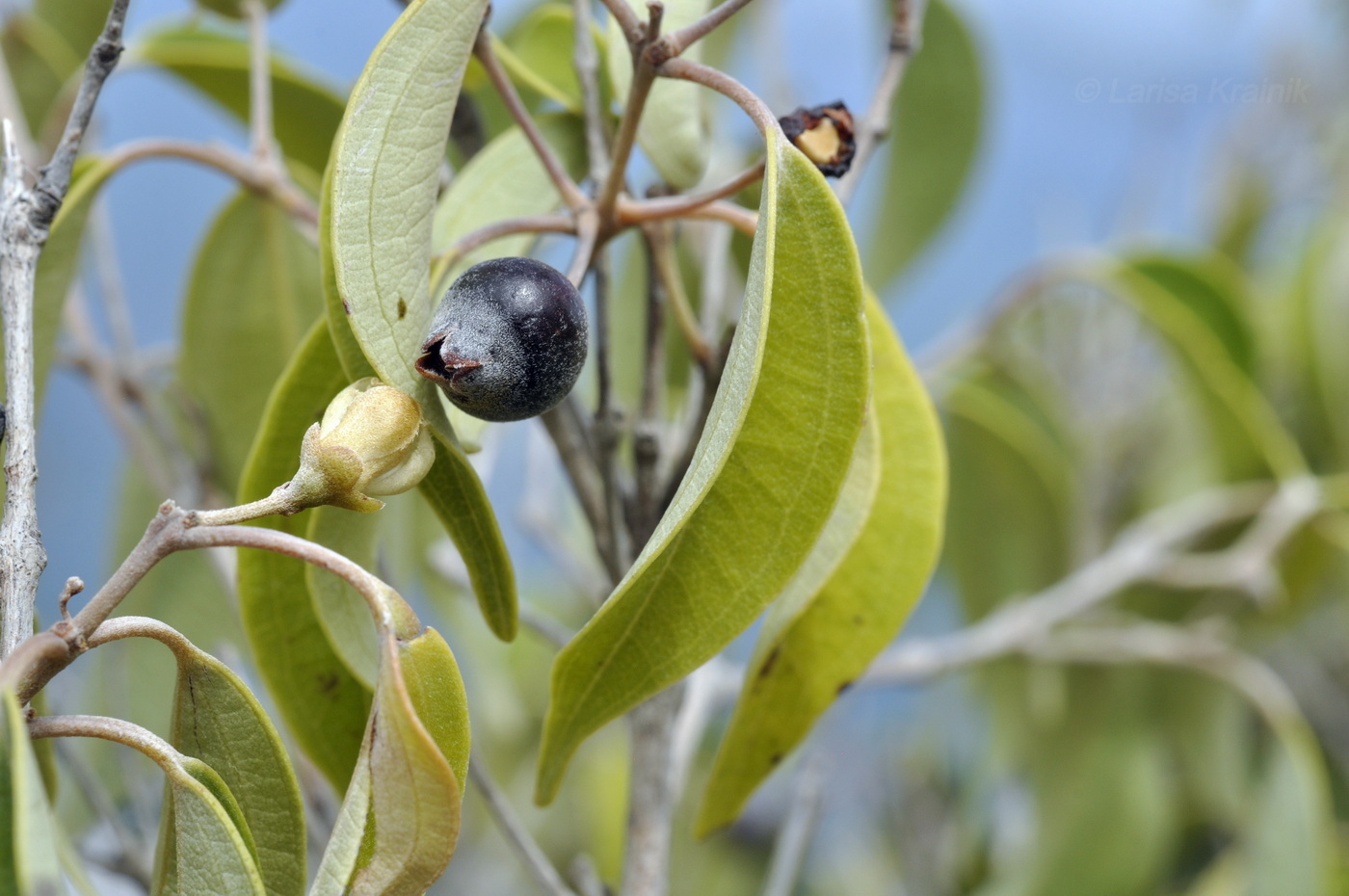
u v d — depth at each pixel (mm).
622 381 340
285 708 210
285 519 207
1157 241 486
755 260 181
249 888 178
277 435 207
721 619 190
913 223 376
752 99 187
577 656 189
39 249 194
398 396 180
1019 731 418
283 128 284
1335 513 395
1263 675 378
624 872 230
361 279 183
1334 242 462
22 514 186
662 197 223
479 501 187
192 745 188
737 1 191
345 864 175
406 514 271
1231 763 421
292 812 188
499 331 181
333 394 207
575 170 229
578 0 226
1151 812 409
